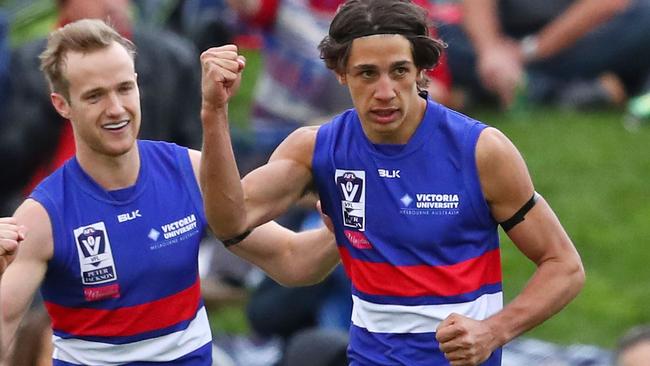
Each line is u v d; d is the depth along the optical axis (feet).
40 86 106.63
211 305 108.17
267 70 118.62
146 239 68.08
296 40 116.57
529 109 147.02
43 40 107.76
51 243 67.46
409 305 63.41
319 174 64.75
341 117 65.10
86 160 68.18
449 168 63.21
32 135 106.63
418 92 63.82
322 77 115.55
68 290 68.13
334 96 115.24
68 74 66.49
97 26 67.00
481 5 145.69
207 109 61.62
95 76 66.13
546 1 147.13
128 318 68.08
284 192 64.85
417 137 63.46
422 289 63.26
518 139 139.23
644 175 131.64
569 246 63.72
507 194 63.00
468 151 63.00
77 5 104.42
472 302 63.46
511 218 63.31
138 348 68.33
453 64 145.79
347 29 61.00
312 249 71.41
